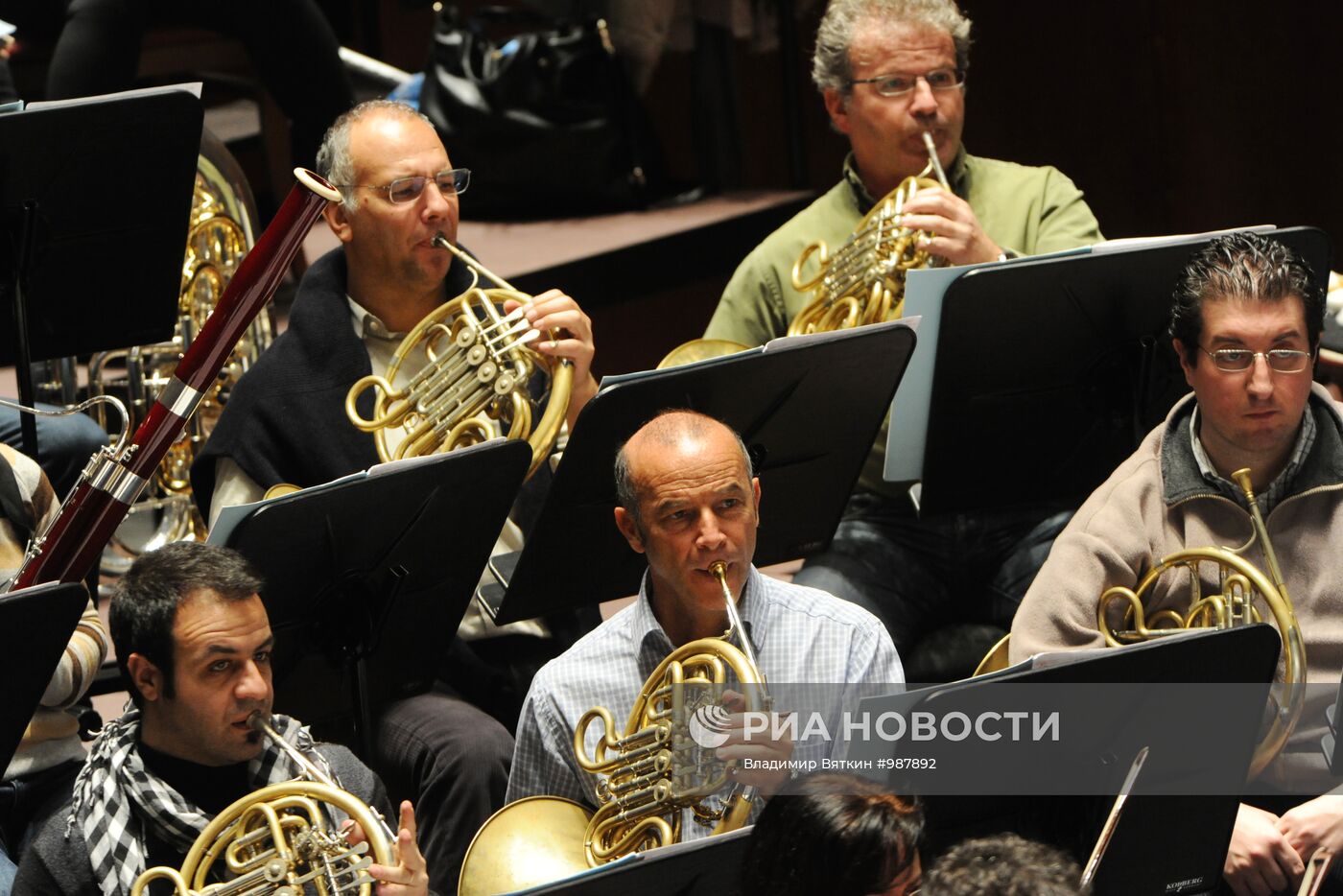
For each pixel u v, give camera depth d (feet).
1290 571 31.48
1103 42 75.00
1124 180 76.13
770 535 35.60
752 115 78.84
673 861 23.81
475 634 37.32
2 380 50.47
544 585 33.68
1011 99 77.00
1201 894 27.91
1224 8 72.84
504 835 27.99
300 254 57.72
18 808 31.50
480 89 61.77
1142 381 35.40
